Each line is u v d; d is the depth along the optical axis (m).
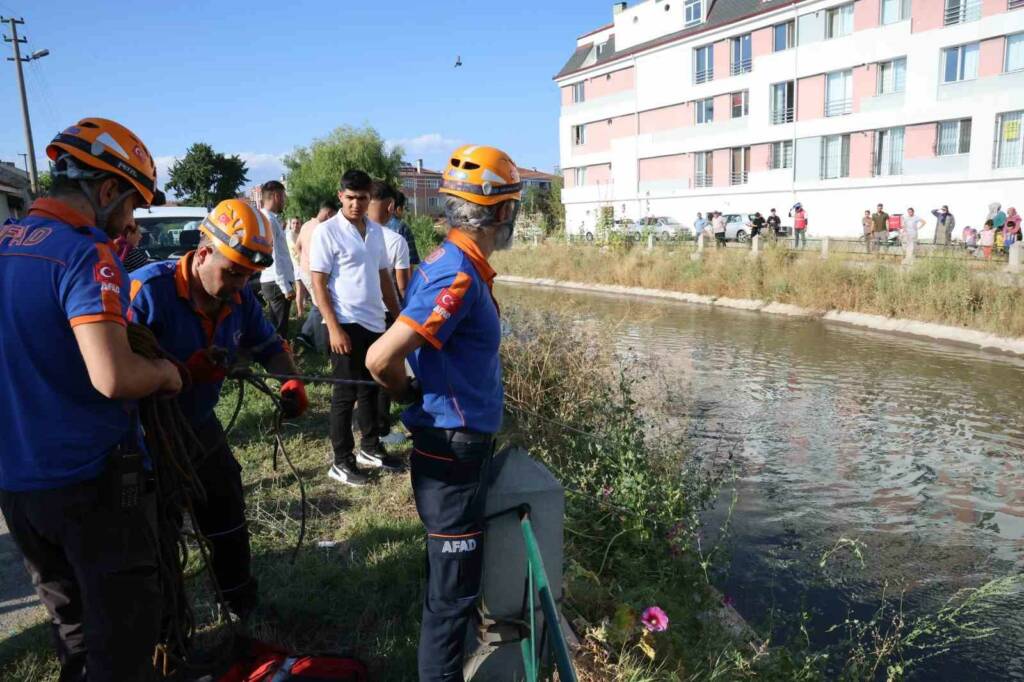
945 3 26.67
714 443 8.07
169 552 2.41
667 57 37.56
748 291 19.66
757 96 33.31
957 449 8.12
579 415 5.60
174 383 2.17
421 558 3.60
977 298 14.92
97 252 1.96
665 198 38.97
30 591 3.45
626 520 4.04
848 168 30.61
